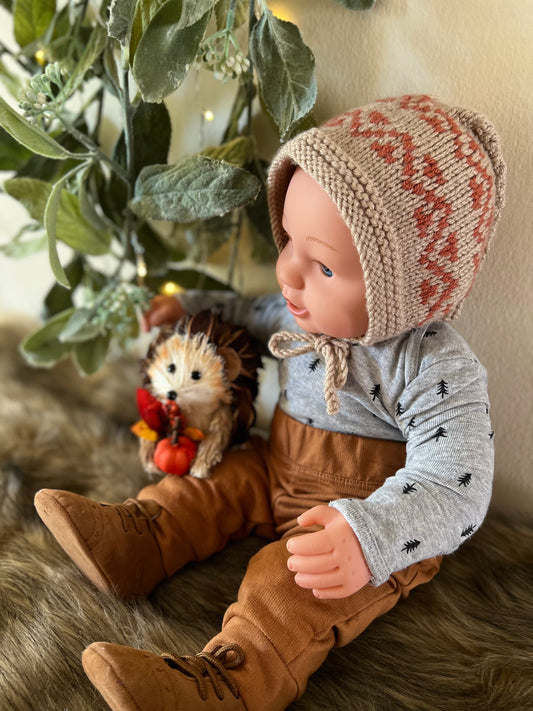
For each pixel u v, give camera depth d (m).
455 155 0.65
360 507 0.65
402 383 0.75
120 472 0.97
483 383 0.75
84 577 0.76
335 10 0.81
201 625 0.72
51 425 1.06
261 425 1.14
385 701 0.65
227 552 0.85
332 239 0.66
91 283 1.08
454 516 0.67
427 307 0.70
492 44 0.74
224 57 0.74
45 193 0.85
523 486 0.89
